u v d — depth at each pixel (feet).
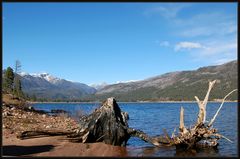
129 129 68.80
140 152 63.72
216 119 162.81
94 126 68.13
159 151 65.36
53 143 65.36
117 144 67.87
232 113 218.79
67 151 59.16
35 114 136.26
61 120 122.21
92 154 58.75
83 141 67.67
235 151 66.33
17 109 133.28
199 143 73.36
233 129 112.16
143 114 250.57
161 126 136.05
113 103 70.49
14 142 64.85
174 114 239.91
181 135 71.00
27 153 55.31
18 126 87.15
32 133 72.54
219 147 71.82
